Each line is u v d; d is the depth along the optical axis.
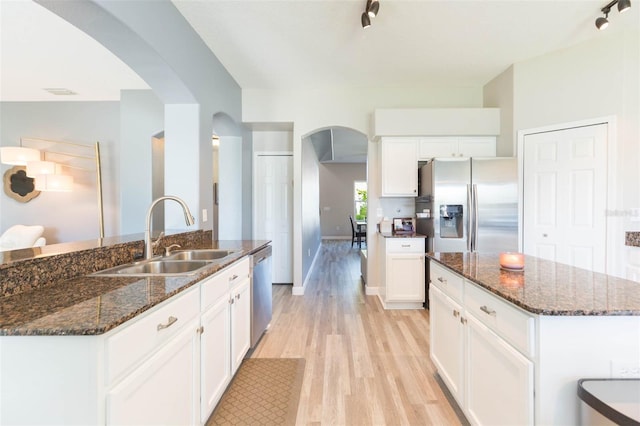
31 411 0.83
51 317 0.88
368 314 3.23
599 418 0.94
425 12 2.34
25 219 4.26
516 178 3.16
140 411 0.98
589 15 2.41
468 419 1.48
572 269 1.58
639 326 1.02
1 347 0.83
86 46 2.74
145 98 3.81
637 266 2.60
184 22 2.33
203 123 2.67
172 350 1.17
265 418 1.64
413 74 3.45
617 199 2.70
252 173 4.58
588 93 2.83
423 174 3.57
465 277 1.47
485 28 2.57
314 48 2.85
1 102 4.21
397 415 1.66
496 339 1.23
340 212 10.65
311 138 5.27
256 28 2.51
